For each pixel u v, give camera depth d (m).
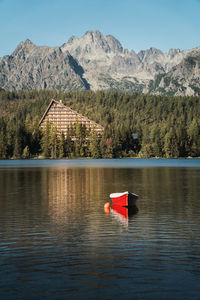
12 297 18.69
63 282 20.56
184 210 44.91
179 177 101.81
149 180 91.75
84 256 25.19
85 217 40.50
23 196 59.72
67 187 74.62
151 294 18.97
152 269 22.50
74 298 18.58
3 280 20.86
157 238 30.28
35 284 20.28
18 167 167.25
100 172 127.06
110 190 68.94
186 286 19.91
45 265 23.33
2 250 26.80
